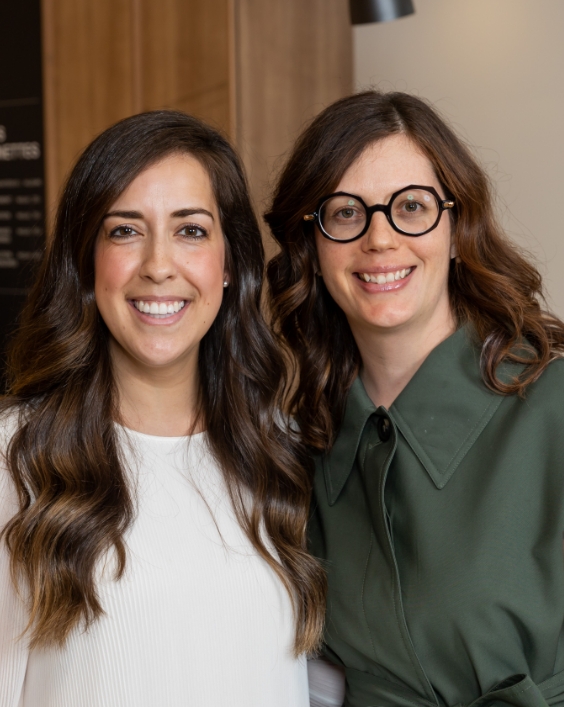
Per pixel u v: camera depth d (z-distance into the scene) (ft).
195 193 5.64
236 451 6.20
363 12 12.12
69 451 5.63
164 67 12.85
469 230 6.09
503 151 13.69
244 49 12.16
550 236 13.43
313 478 6.51
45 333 5.85
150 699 5.29
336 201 5.91
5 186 14.66
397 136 5.87
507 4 13.37
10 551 5.41
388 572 5.75
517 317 5.95
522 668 5.42
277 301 6.56
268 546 5.97
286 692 5.84
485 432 5.78
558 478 5.43
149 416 6.02
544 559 5.35
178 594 5.46
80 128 13.93
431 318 6.16
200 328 5.76
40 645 5.32
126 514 5.55
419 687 5.63
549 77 13.17
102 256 5.60
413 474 5.84
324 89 13.35
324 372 6.54
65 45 13.94
